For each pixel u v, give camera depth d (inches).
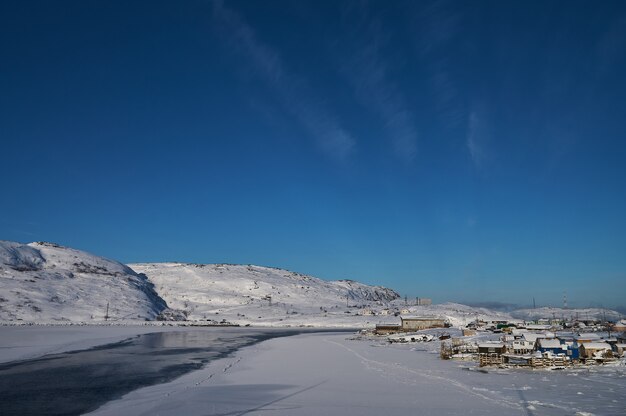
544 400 1237.7
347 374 1775.3
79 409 1193.4
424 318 4972.9
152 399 1296.8
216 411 1120.2
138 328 5890.8
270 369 1959.9
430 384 1519.4
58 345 3179.1
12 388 1521.9
